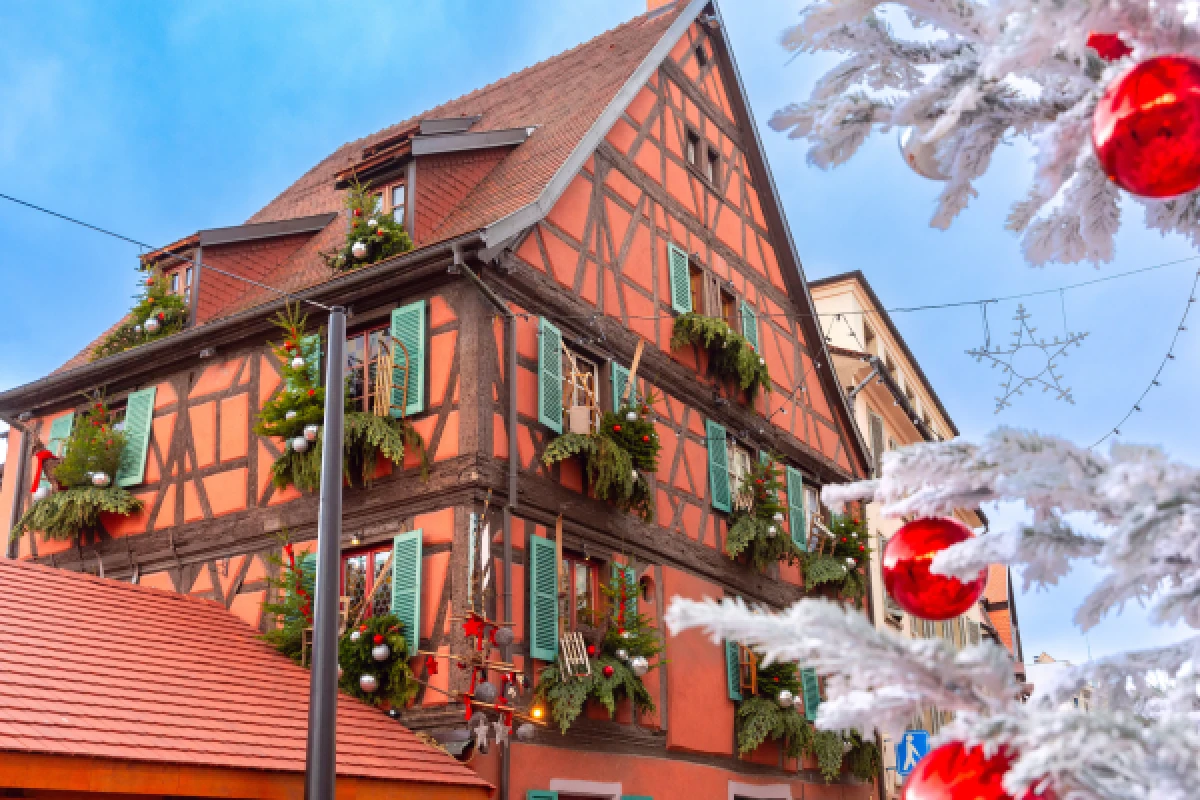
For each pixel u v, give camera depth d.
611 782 10.78
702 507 13.51
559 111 13.92
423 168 12.16
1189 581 1.47
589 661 10.44
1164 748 1.18
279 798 7.53
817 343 17.22
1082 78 1.57
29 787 6.25
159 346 12.80
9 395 14.42
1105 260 1.92
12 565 9.93
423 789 8.50
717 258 15.05
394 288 11.24
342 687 10.07
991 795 1.38
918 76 1.78
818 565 15.23
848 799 15.43
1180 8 1.38
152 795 7.23
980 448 1.44
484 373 10.52
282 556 11.30
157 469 12.72
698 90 15.48
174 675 8.59
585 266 12.28
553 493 11.01
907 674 1.34
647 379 12.97
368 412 10.88
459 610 9.85
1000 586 25.98
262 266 13.95
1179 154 1.41
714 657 12.88
